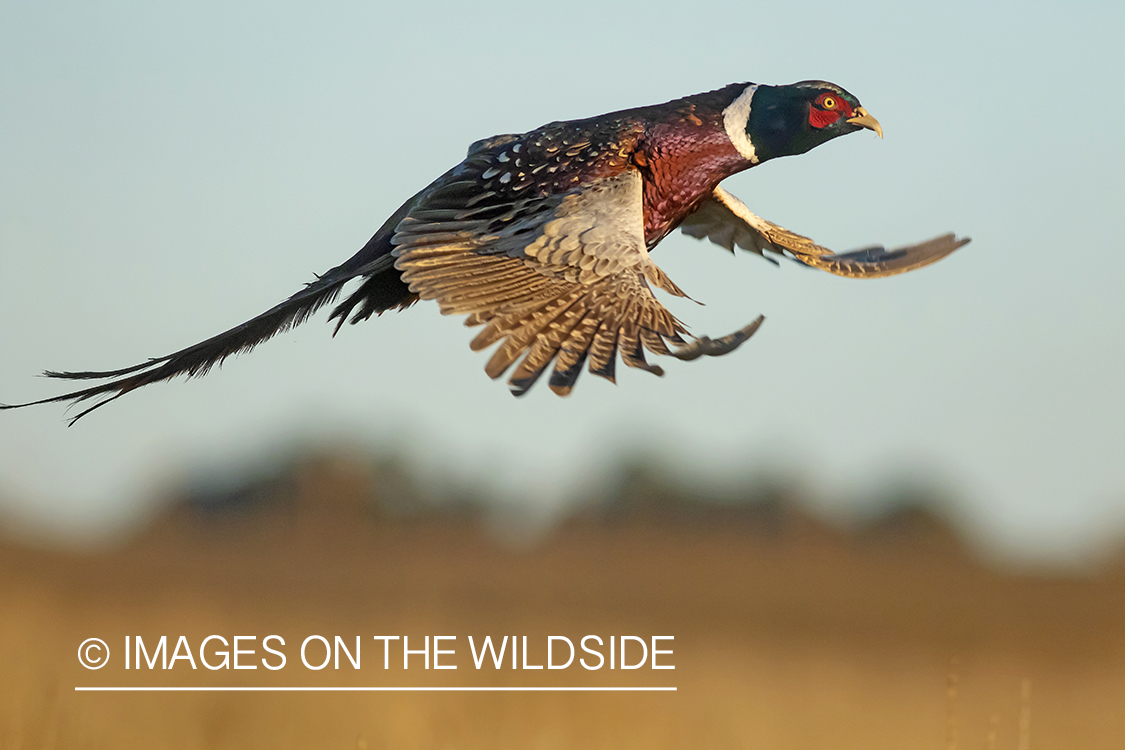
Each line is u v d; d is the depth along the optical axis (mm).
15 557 63719
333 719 22594
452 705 23625
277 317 12531
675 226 12867
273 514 90562
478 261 10555
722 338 9023
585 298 10023
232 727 21203
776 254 15312
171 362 12094
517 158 11891
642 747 21641
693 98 12742
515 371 9547
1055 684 48625
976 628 69438
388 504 94812
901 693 40156
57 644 31922
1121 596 77625
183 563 76250
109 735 18500
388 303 12961
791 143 12844
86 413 11812
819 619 70375
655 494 102625
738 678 39312
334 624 47469
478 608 63500
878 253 15055
